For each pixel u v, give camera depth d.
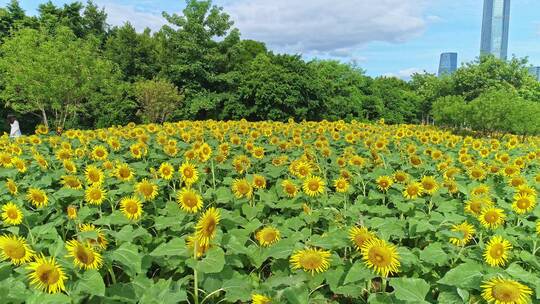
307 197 4.96
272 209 5.38
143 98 26.64
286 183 4.96
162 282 3.05
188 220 4.12
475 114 20.52
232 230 3.84
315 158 8.03
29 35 21.83
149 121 25.97
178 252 3.11
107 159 7.55
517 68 40.34
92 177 5.14
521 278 2.86
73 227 4.25
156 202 5.14
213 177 5.93
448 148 10.84
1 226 4.64
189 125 14.16
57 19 34.03
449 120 24.69
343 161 7.26
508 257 3.52
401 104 42.78
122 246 3.22
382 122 18.77
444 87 42.97
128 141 10.38
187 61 31.42
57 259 2.78
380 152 9.21
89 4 38.00
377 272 2.88
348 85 38.47
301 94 29.36
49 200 4.78
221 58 31.61
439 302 2.93
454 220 4.08
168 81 29.22
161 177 5.89
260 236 3.64
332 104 32.66
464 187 5.52
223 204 5.20
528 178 6.52
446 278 2.92
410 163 7.72
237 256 3.54
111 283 3.62
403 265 3.39
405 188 5.20
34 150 8.25
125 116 27.86
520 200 4.34
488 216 3.88
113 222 4.00
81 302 2.88
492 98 20.30
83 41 27.38
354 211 4.62
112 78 24.38
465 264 3.00
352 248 3.74
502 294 2.57
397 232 3.89
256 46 44.69
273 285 3.00
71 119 24.86
